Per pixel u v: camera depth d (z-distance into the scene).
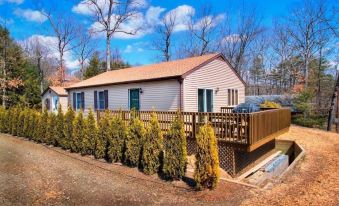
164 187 6.76
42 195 6.21
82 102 21.19
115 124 9.03
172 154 7.21
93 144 10.01
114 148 8.96
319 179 7.18
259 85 44.69
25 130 14.49
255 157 10.50
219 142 9.06
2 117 17.39
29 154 10.55
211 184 6.50
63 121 11.64
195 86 14.87
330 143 12.62
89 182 7.12
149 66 20.20
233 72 18.25
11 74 34.69
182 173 7.14
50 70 50.69
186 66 15.62
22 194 6.25
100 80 20.30
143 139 8.05
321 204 5.46
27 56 44.38
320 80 35.91
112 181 7.21
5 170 8.18
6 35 34.62
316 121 20.88
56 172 8.02
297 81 35.22
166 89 14.77
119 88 17.52
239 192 6.33
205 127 6.60
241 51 38.16
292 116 22.27
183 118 10.37
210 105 16.03
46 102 30.58
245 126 8.47
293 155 12.97
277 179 7.38
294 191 6.28
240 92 19.06
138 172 7.97
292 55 36.78
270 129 10.25
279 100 26.66
